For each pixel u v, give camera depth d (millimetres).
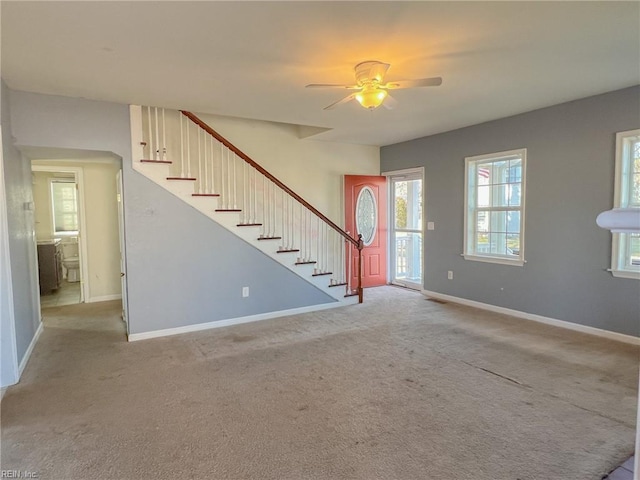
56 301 5973
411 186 6746
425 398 2777
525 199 4645
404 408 2643
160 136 4703
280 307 5055
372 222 6828
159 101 3947
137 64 2961
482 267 5238
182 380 3113
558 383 2984
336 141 6383
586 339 3949
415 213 6723
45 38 2500
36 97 3588
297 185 6078
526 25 2412
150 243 4172
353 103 4059
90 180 5855
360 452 2170
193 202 4379
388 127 5309
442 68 3143
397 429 2395
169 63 2951
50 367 3393
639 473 861
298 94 3748
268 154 5773
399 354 3627
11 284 3064
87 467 2057
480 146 5129
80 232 5836
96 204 5914
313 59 2914
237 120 5488
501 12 2242
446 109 4391
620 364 3320
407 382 3035
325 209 6391
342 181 6535
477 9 2207
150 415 2580
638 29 2473
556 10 2221
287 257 5059
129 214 4059
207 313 4535
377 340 4031
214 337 4195
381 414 2568
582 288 4160
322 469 2031
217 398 2809
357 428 2406
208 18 2270
